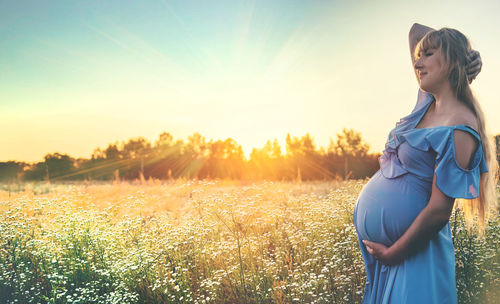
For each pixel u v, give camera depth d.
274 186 7.18
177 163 61.94
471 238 3.41
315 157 50.59
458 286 3.28
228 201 4.70
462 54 1.85
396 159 2.08
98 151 61.84
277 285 3.64
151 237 4.56
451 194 1.71
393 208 2.01
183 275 3.73
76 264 3.82
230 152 64.00
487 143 1.88
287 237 4.71
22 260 4.01
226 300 3.68
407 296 1.89
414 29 2.64
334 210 4.82
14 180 12.02
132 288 3.77
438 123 1.91
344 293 3.29
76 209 5.26
